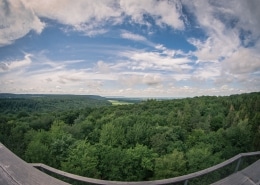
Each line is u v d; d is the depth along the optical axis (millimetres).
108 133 47469
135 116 61562
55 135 43250
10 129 50438
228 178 3348
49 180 2209
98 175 32875
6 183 1832
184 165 32875
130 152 35875
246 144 43344
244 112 57250
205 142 44562
